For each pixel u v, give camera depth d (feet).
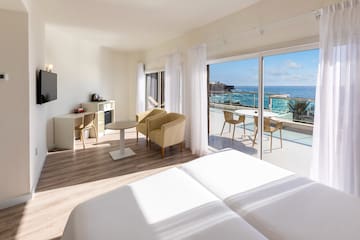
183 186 5.42
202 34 13.99
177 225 3.89
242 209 4.38
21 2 7.26
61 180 10.35
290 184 5.36
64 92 17.13
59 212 7.70
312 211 4.22
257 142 11.16
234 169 6.34
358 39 6.45
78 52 18.38
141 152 14.82
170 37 16.81
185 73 15.89
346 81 6.75
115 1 10.22
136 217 4.18
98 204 4.73
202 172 6.19
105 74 21.76
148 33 15.64
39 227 6.88
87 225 3.99
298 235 3.59
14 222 7.11
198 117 14.12
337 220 3.93
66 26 14.23
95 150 15.17
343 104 6.83
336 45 6.92
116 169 11.80
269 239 3.60
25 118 8.25
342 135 6.89
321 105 7.36
